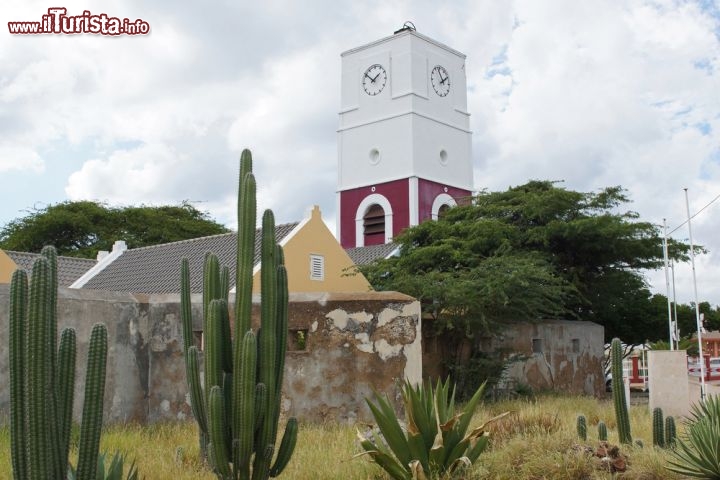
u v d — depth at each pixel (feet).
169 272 97.40
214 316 29.40
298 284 93.86
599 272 97.19
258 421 28.66
